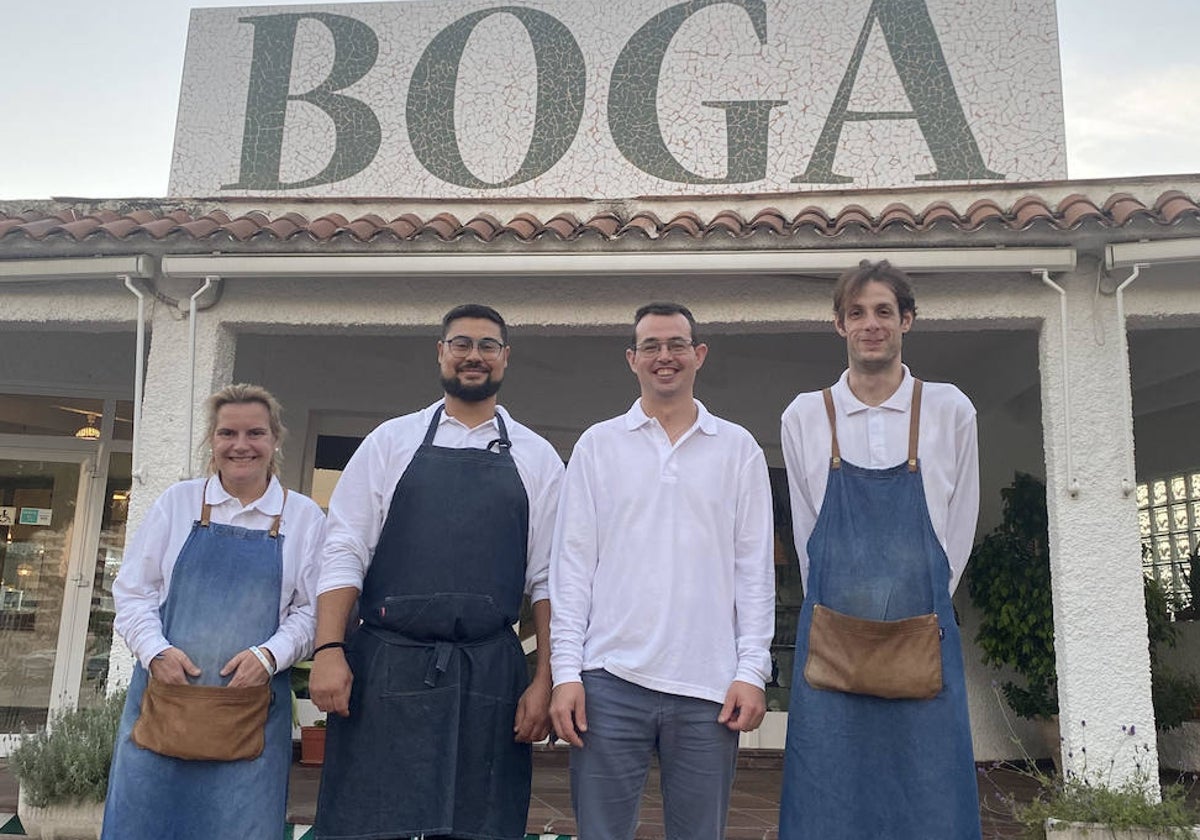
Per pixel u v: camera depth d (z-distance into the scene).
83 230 4.93
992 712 6.96
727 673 2.60
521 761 2.73
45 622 6.96
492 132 6.55
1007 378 7.08
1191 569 7.20
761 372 7.47
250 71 6.80
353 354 7.21
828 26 6.43
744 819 4.78
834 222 4.80
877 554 2.59
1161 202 4.73
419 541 2.73
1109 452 4.62
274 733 2.82
